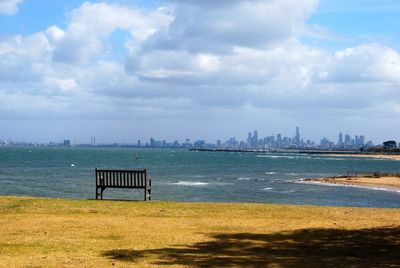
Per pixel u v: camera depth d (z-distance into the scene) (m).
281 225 16.53
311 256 11.98
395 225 16.75
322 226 16.42
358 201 45.53
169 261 11.06
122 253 11.87
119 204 21.00
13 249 12.20
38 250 12.10
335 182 70.31
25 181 65.25
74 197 42.78
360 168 142.88
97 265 10.55
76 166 119.06
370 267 10.73
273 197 48.31
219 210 19.77
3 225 15.70
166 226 15.92
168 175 87.62
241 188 58.81
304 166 150.75
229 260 11.27
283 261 11.27
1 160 153.25
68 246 12.63
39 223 16.12
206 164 151.88
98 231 14.82
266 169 123.62
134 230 15.09
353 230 15.70
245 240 13.91
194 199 43.81
